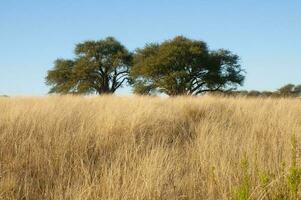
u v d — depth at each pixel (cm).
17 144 592
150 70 4225
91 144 613
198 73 4378
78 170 511
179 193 461
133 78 4488
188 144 651
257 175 450
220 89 4506
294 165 411
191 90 4334
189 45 4291
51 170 506
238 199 404
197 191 466
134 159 517
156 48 4684
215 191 460
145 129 712
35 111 795
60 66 4925
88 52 4894
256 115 873
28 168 531
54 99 1228
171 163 526
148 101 1115
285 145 583
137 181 441
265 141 625
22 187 477
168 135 712
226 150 552
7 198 444
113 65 4853
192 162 549
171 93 4275
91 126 684
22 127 659
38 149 566
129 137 652
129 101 1107
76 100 1180
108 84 5034
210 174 478
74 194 436
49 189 471
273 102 1197
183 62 4209
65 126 690
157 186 434
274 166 495
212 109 970
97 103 1106
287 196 404
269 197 413
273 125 743
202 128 693
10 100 1178
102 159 554
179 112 942
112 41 5034
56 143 591
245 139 631
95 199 425
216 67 4312
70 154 569
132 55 5084
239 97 1389
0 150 567
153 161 489
